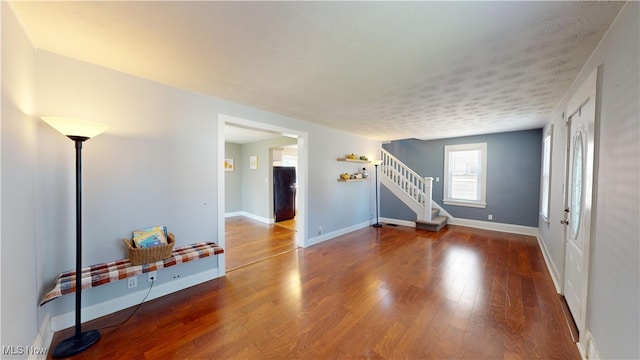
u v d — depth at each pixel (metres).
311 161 4.50
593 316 1.68
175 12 1.41
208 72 2.25
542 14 1.40
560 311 2.31
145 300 2.47
